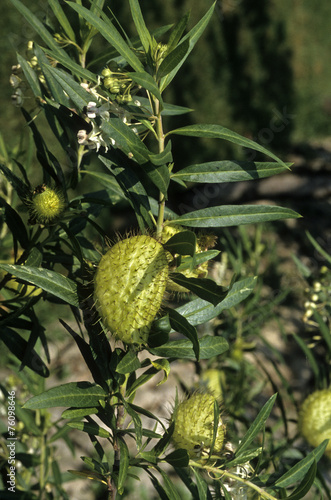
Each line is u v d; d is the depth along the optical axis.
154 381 1.72
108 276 0.56
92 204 0.72
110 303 0.56
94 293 0.57
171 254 0.58
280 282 1.66
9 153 0.85
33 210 0.63
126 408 0.59
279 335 1.89
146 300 0.56
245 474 0.68
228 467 0.66
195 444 0.65
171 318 0.57
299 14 3.38
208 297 0.56
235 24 3.18
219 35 3.10
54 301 0.70
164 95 2.93
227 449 0.67
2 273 0.75
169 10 2.87
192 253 0.56
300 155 3.17
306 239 2.65
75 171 0.67
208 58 3.04
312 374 1.83
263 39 3.24
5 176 0.64
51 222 0.63
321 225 2.78
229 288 0.55
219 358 0.98
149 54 0.59
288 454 0.83
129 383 0.63
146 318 0.57
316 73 3.41
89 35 0.67
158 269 0.57
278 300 1.04
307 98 3.31
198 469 0.69
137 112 0.63
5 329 0.66
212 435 0.65
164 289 0.57
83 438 1.63
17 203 0.82
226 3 3.15
